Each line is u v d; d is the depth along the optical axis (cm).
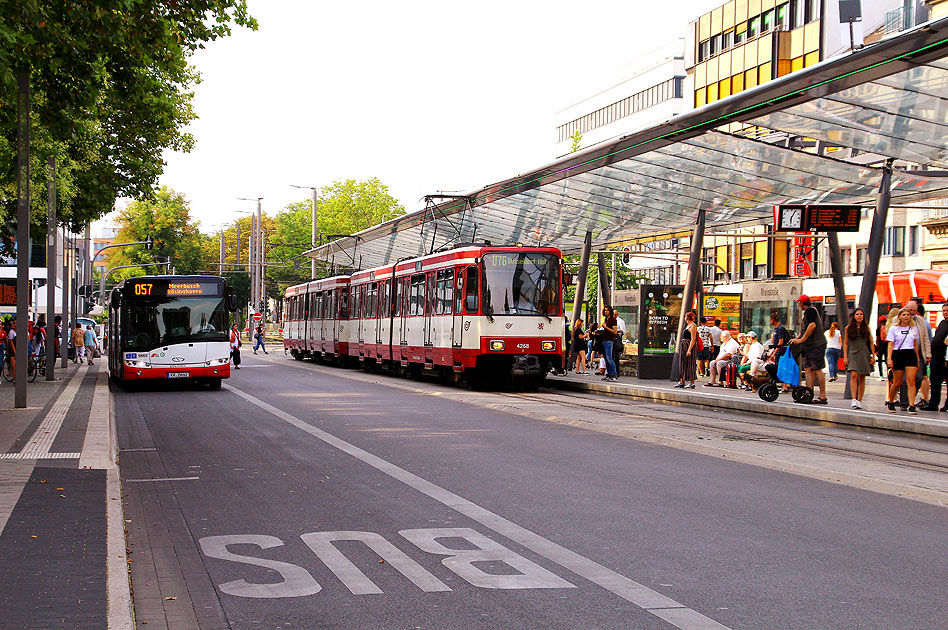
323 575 732
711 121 2067
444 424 1836
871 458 1388
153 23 1811
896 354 1995
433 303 3142
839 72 1706
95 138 3089
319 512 976
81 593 644
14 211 3102
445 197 3434
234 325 4300
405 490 1102
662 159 2481
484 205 3409
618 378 3284
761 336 3450
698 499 1047
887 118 1956
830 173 2408
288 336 5900
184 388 2934
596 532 881
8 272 4772
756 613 636
